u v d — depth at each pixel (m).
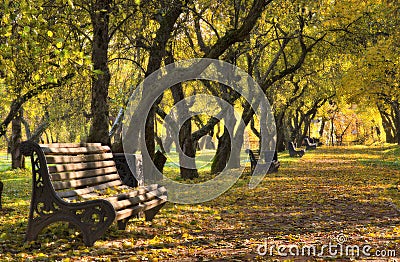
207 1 21.20
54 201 7.54
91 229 7.43
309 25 25.53
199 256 6.96
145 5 16.36
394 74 27.81
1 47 9.45
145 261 6.64
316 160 37.88
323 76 40.16
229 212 11.93
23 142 7.53
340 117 85.81
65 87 24.03
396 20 25.17
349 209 12.20
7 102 15.20
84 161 8.73
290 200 14.22
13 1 9.41
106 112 14.10
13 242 7.89
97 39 13.94
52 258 6.75
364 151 54.00
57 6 13.45
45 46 10.88
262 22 24.61
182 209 12.37
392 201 13.48
